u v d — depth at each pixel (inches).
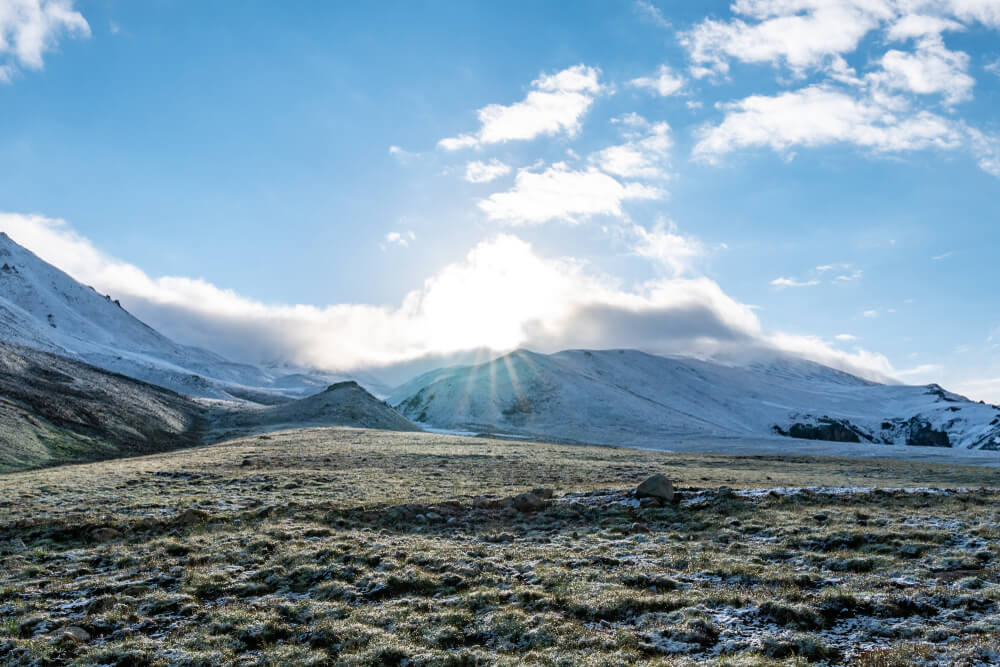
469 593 740.0
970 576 746.2
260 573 850.1
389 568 849.5
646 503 1245.1
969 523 998.4
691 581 775.1
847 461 3336.6
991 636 553.0
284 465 2233.0
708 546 944.9
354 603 731.4
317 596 761.6
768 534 1010.7
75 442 3225.9
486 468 2218.3
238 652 606.5
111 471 2001.7
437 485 1678.2
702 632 596.7
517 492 1482.5
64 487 1610.5
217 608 725.3
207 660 579.2
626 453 3341.5
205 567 884.0
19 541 1030.4
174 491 1573.6
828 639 578.9
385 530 1100.5
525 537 1054.4
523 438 6781.5
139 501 1397.6
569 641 587.2
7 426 2883.9
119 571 888.3
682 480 1974.7
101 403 4446.4
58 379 4788.4
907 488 1403.8
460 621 656.4
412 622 657.6
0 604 761.0
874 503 1230.9
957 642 549.3
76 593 795.4
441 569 852.6
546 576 791.7
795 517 1103.6
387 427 5634.8
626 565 852.6
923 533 935.0
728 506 1202.0
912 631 586.2
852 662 524.7
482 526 1138.0
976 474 2549.2
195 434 4717.0
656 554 910.4
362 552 922.7
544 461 2541.8
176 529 1122.0
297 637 633.6
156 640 634.2
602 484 1770.4
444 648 597.6
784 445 6569.9
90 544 1032.8
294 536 1033.5
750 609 655.8
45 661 589.9
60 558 951.0
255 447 2967.5
